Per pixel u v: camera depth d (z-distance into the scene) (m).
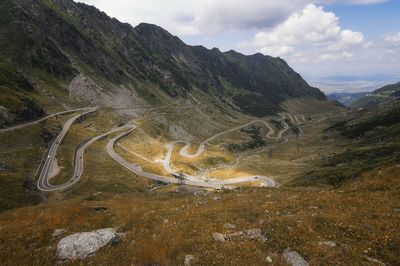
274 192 38.69
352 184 35.91
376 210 23.33
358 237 18.72
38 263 18.56
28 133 142.25
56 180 117.69
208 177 172.12
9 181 101.50
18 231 23.31
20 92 182.00
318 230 19.91
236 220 22.77
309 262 16.30
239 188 49.38
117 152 173.12
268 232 19.52
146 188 135.88
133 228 22.80
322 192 32.53
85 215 26.83
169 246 18.58
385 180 33.44
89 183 120.12
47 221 25.25
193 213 25.59
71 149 151.62
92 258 18.33
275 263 16.25
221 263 16.31
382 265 15.77
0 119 142.00
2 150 124.06
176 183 147.50
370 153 163.25
